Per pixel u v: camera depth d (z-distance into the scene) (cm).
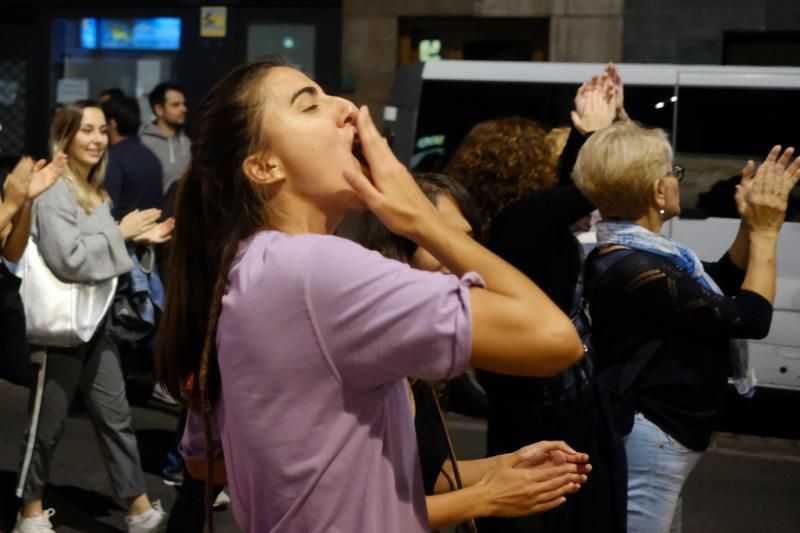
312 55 1173
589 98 340
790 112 812
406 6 1152
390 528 162
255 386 158
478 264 158
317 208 167
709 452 729
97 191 519
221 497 559
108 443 515
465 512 182
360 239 246
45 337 489
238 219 167
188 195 181
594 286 314
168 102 890
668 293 299
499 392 350
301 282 155
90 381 510
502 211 387
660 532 301
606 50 1116
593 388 305
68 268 488
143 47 1198
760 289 298
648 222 318
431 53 1188
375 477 160
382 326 152
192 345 182
